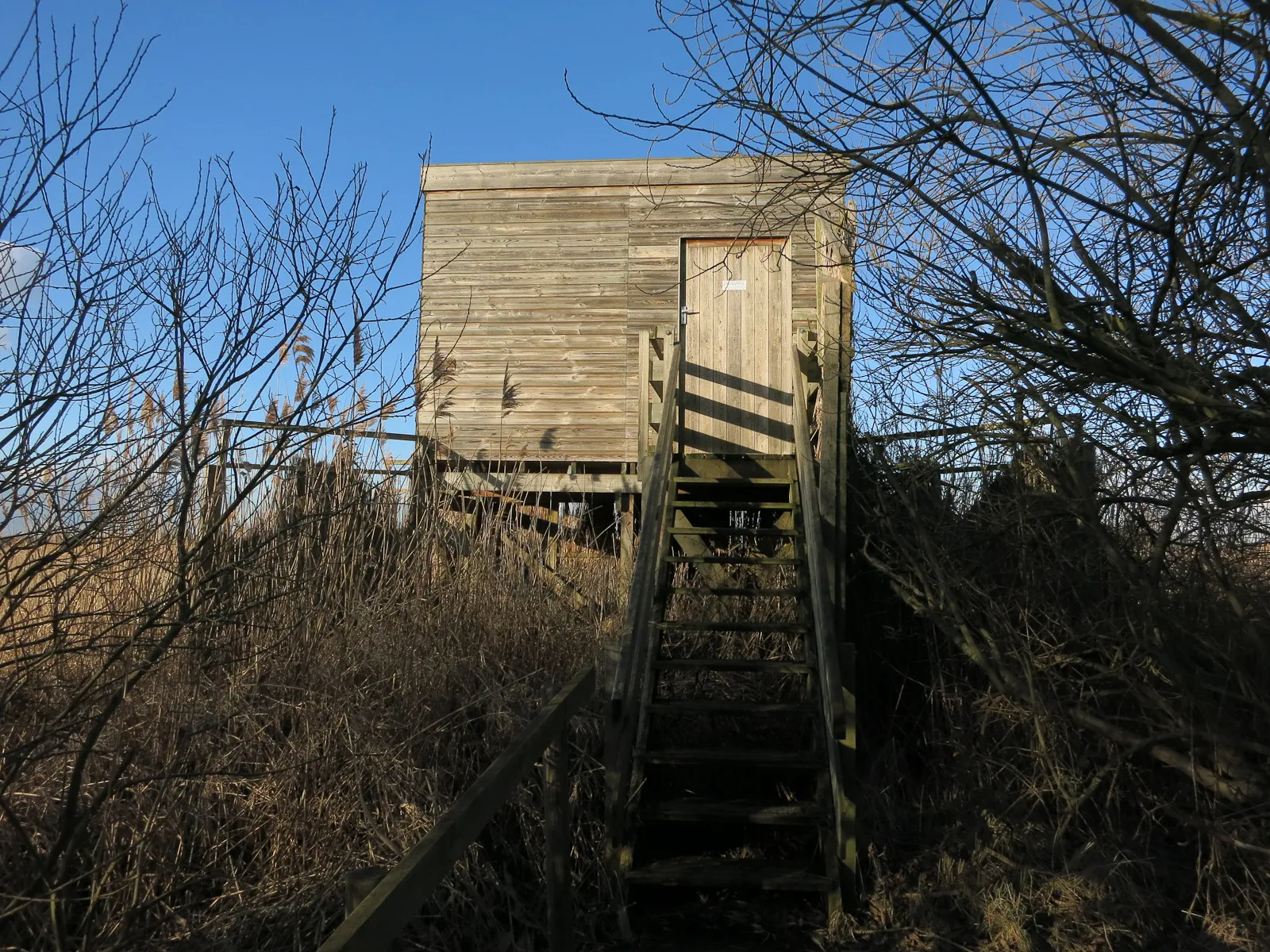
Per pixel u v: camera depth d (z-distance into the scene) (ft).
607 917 17.03
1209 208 12.41
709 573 26.84
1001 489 21.35
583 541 32.14
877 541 24.11
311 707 18.38
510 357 38.17
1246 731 16.74
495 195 38.96
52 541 13.30
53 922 12.60
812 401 28.22
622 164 38.40
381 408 15.06
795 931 17.03
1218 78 10.43
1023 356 13.51
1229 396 11.92
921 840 20.12
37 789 15.46
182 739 16.19
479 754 19.60
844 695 18.25
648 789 19.85
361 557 22.89
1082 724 18.79
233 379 13.09
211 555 15.55
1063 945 16.26
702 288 32.68
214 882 16.24
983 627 20.33
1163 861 18.12
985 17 11.56
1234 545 16.81
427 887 8.02
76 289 12.44
